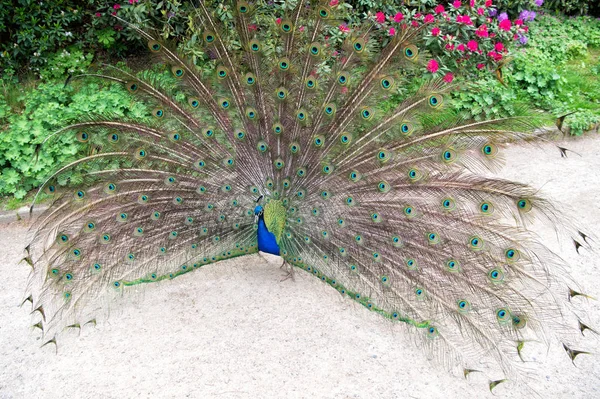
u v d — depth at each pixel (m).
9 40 4.88
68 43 4.98
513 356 3.04
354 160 3.09
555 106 4.85
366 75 3.03
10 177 4.07
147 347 3.14
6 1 4.65
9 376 3.02
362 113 3.04
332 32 4.09
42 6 4.75
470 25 4.63
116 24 4.77
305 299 3.39
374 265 3.12
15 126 4.20
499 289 2.96
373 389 2.95
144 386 2.97
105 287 3.34
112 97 4.39
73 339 3.19
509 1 5.45
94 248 3.22
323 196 3.15
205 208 3.27
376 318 3.27
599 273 3.47
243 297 3.40
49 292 3.29
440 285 3.03
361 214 3.12
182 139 3.25
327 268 3.23
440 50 4.72
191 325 3.25
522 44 5.50
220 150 3.25
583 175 4.28
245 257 3.68
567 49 5.78
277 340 3.17
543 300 3.22
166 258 3.32
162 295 3.42
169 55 3.21
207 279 3.53
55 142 4.11
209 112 3.26
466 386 2.94
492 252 2.98
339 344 3.14
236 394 2.94
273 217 3.13
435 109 2.96
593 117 4.74
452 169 3.00
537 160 4.46
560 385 2.92
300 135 3.15
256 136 3.21
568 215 3.86
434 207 3.04
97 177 3.24
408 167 3.03
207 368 3.04
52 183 3.23
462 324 3.01
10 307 3.34
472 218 3.00
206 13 3.22
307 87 3.15
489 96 4.66
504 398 2.88
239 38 3.28
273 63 3.22
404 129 2.99
